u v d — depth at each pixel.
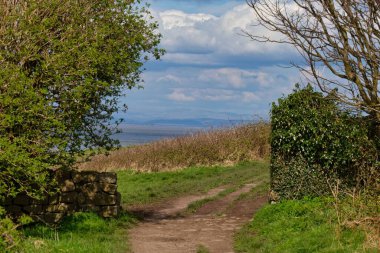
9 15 17.47
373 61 13.70
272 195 18.97
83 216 18.12
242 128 41.81
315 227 14.38
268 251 13.69
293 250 12.73
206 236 17.16
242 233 16.86
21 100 15.41
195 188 29.22
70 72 16.91
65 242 14.01
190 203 24.92
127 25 19.91
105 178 19.31
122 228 18.30
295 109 18.73
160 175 34.44
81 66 17.53
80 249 13.24
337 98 14.54
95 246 13.82
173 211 23.28
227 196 25.84
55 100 16.47
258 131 40.97
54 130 16.94
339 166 18.25
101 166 39.50
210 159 38.41
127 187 30.55
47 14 17.92
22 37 17.00
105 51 18.84
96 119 19.94
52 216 17.77
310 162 18.55
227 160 38.34
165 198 26.83
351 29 13.91
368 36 13.61
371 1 13.13
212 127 42.84
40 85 17.09
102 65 18.69
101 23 18.84
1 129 15.45
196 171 34.91
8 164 15.37
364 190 16.00
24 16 16.88
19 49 16.97
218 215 21.48
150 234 17.53
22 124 15.92
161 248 15.16
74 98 17.03
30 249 12.55
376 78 14.35
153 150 39.31
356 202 14.35
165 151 38.69
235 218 20.64
